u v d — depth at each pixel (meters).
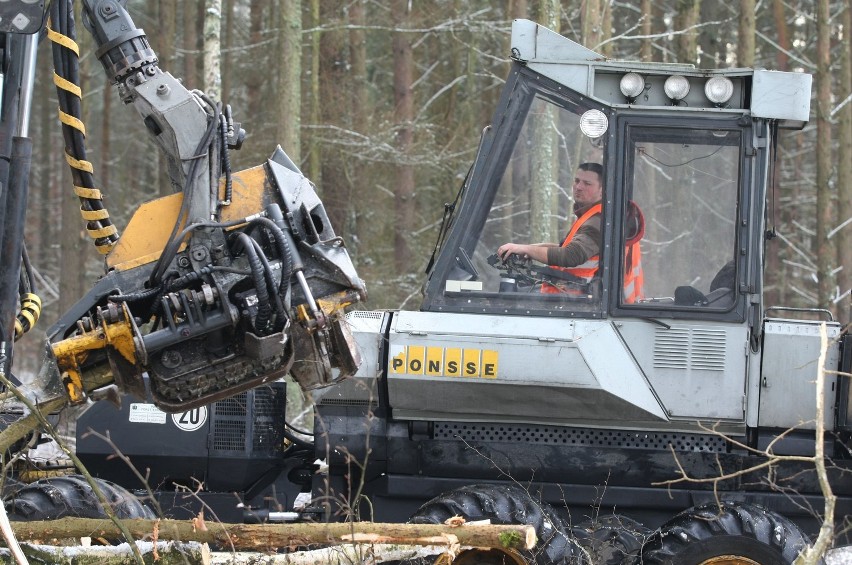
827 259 40.03
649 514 14.99
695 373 14.38
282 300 11.53
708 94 14.41
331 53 48.72
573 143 14.63
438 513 13.69
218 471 15.81
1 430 13.87
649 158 14.56
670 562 13.78
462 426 15.00
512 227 14.72
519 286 14.66
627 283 14.50
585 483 14.91
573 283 14.59
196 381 11.78
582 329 14.43
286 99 33.44
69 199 45.41
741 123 14.41
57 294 55.47
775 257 55.06
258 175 12.26
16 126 12.47
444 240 15.48
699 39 54.47
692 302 14.45
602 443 14.87
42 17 11.87
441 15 50.06
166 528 11.87
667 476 14.77
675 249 14.50
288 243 11.66
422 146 48.34
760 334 14.49
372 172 50.09
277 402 16.05
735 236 14.44
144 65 12.11
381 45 60.41
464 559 14.06
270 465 16.05
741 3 40.97
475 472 14.96
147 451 15.68
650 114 14.53
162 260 11.70
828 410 14.46
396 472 15.09
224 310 11.51
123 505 14.32
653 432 14.77
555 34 14.63
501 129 14.73
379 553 12.55
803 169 61.34
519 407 14.57
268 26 54.59
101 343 11.57
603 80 14.70
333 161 48.16
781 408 14.45
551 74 14.62
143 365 11.70
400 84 50.28
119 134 77.25
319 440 15.04
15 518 13.89
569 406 14.48
